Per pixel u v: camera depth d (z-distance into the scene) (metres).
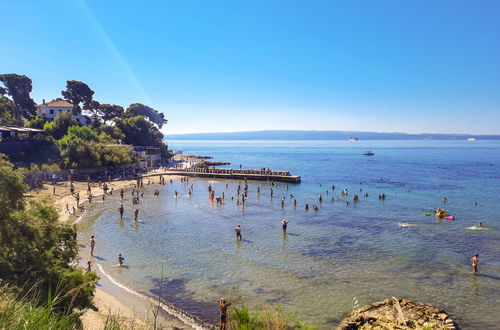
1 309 5.29
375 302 22.53
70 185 68.12
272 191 69.19
